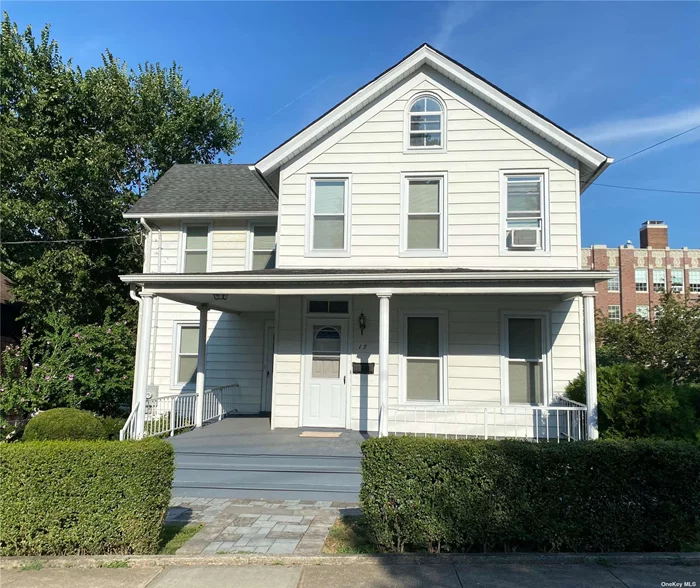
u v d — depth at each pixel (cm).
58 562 449
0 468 470
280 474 757
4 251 1730
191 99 2438
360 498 493
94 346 1297
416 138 1076
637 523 456
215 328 1392
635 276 4084
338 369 1082
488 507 461
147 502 473
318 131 1078
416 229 1059
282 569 437
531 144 1041
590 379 825
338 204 1084
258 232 1416
